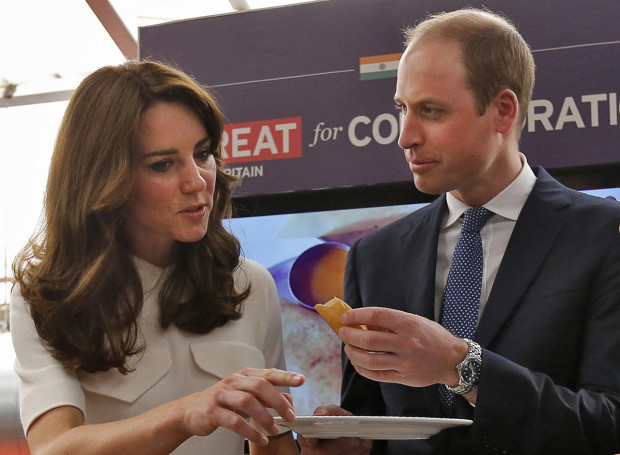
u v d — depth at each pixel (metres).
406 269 1.83
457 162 1.70
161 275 1.71
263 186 2.83
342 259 2.61
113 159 1.59
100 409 1.59
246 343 1.74
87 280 1.58
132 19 5.36
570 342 1.62
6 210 7.57
